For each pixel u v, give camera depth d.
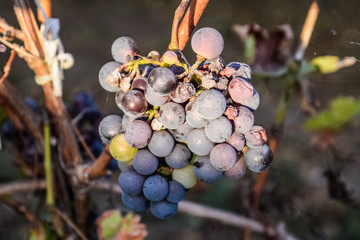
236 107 0.26
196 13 0.28
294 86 0.48
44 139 0.39
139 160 0.27
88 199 0.40
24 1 0.32
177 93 0.25
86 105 0.41
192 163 0.28
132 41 0.27
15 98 0.37
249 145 0.26
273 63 0.47
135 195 0.28
